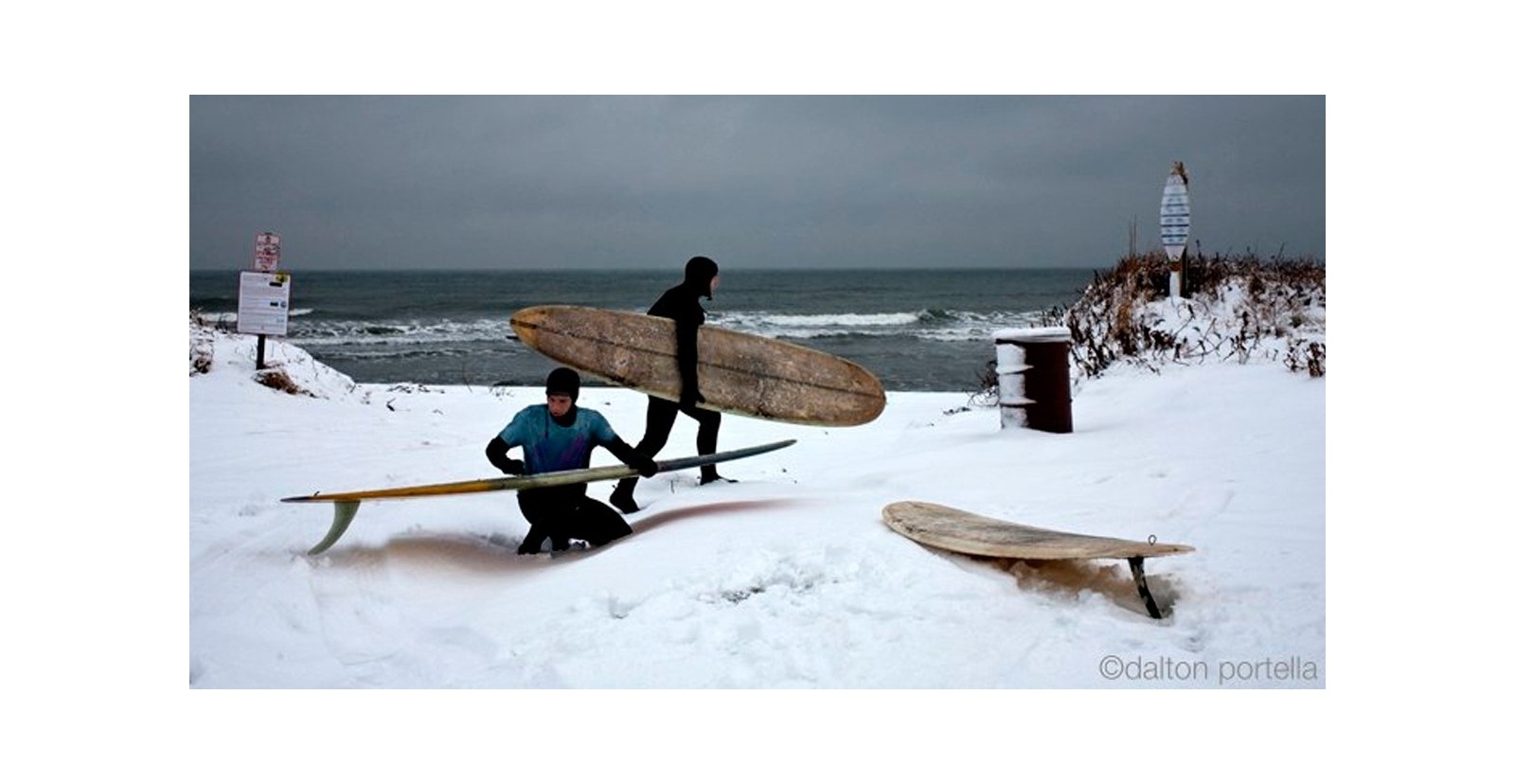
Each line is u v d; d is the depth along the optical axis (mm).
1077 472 9055
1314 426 10109
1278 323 14539
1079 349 15633
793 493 8562
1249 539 6871
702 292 9055
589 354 8680
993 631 5570
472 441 13320
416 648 5965
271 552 7258
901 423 14531
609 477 7250
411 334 39500
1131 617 5754
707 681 5270
